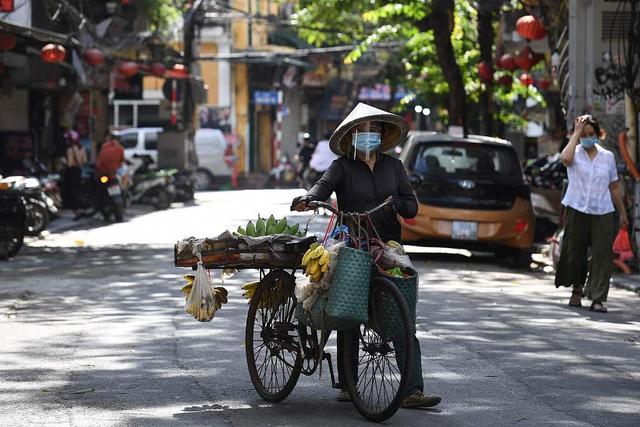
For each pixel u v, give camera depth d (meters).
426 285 21.25
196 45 70.62
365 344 10.64
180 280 21.55
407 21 44.56
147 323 16.14
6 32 32.28
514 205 25.06
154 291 19.91
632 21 24.03
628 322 16.77
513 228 24.94
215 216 39.94
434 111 74.12
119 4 48.09
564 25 27.22
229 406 10.98
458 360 13.43
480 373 12.66
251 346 11.55
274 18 64.50
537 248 27.83
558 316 17.30
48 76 39.91
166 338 14.84
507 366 13.09
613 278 21.94
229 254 11.03
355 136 10.99
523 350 14.18
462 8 44.34
